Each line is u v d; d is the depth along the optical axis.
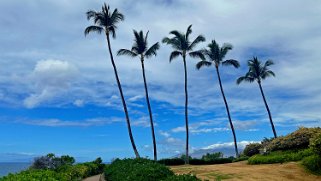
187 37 47.00
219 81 52.16
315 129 26.62
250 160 24.27
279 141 27.17
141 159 20.09
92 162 26.98
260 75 56.00
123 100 41.59
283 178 17.47
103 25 41.25
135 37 44.19
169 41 46.94
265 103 55.47
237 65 51.53
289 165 20.06
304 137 25.95
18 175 13.00
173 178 11.70
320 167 18.44
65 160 22.23
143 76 44.53
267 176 17.83
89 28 40.56
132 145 40.56
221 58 52.22
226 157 46.03
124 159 22.17
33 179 12.45
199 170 20.95
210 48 52.38
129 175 14.70
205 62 49.97
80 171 21.36
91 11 40.56
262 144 34.41
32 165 21.56
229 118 50.59
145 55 44.28
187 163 41.12
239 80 56.78
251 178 17.36
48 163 21.59
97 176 23.73
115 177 17.30
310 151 22.12
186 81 47.00
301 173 18.39
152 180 13.41
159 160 40.72
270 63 55.72
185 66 47.00
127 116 41.38
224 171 19.59
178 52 46.88
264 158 23.61
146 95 44.22
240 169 20.27
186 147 42.47
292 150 25.69
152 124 43.38
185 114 45.38
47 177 13.57
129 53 43.91
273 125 54.66
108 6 41.06
